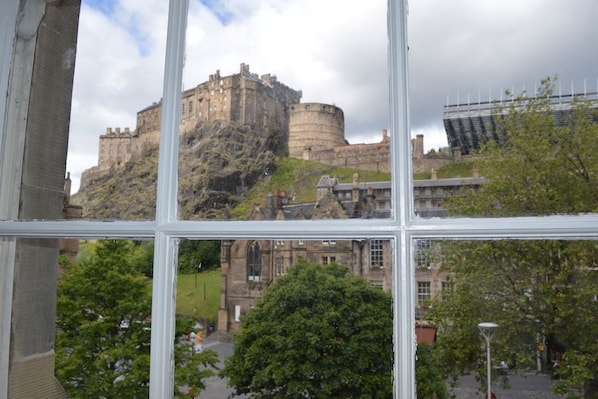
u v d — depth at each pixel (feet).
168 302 1.99
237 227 1.94
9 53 2.39
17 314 2.69
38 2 2.63
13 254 2.36
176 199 2.08
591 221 1.55
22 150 2.51
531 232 1.61
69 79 3.24
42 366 2.94
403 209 1.75
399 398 1.65
